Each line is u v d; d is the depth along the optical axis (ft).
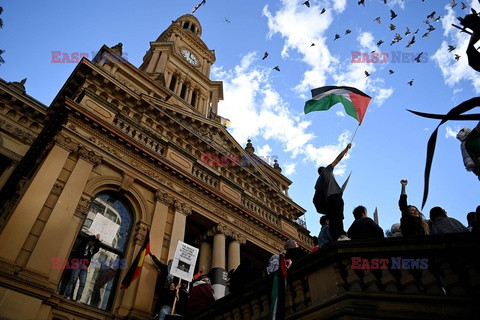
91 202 40.19
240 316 24.16
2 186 55.42
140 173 45.78
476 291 14.88
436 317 15.02
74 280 33.37
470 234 16.01
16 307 27.66
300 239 67.51
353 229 21.74
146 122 59.47
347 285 18.29
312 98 29.12
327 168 24.86
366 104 27.09
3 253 29.63
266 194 71.87
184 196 49.08
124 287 35.06
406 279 16.80
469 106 11.07
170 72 94.84
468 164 20.15
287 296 21.06
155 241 41.57
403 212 21.13
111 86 56.65
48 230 33.12
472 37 11.60
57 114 43.91
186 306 34.24
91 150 42.19
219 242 50.11
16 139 61.31
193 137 64.39
